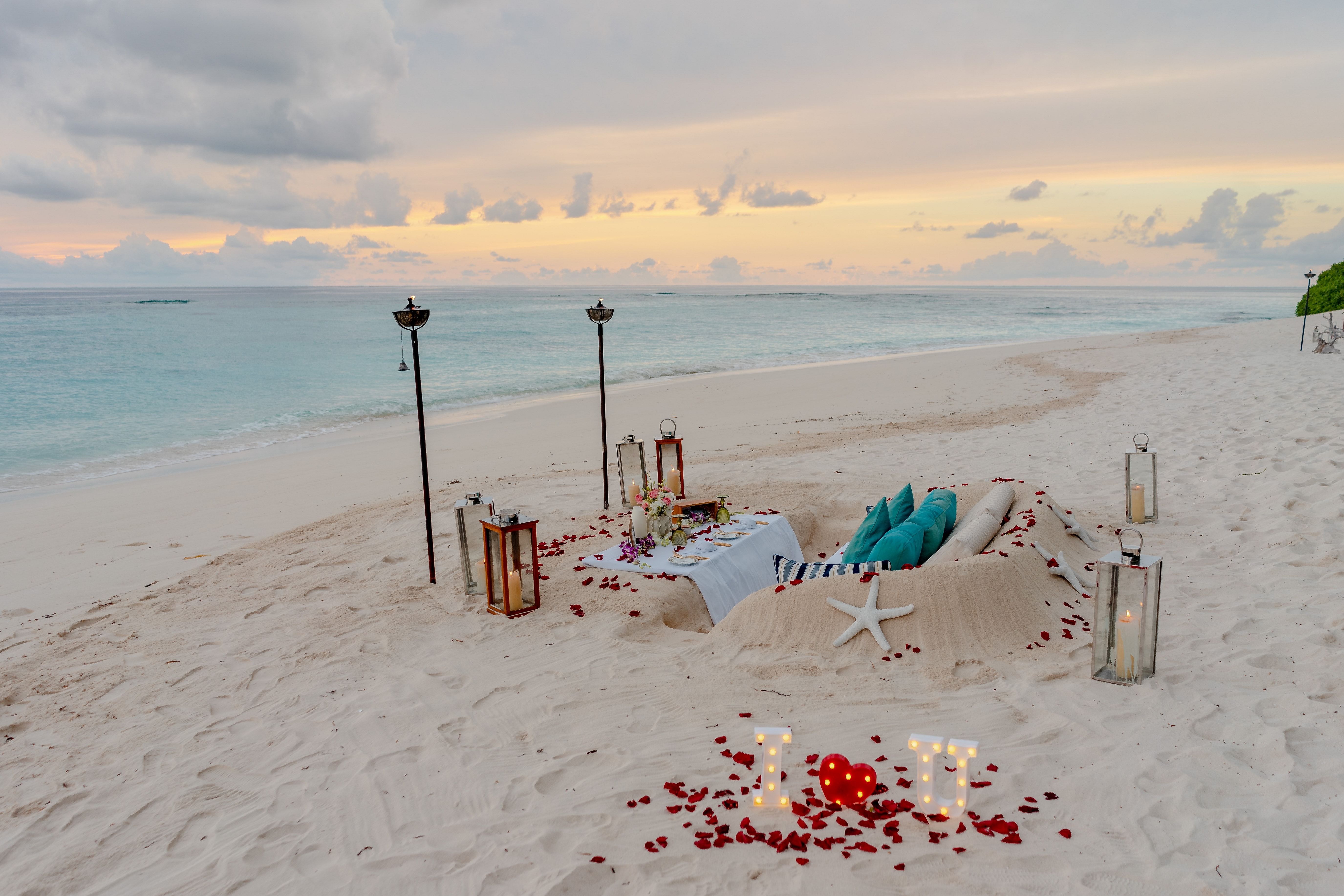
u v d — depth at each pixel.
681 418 16.80
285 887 3.22
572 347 36.94
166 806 3.86
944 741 4.05
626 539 7.46
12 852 3.57
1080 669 4.78
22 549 9.03
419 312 6.58
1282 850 3.09
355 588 6.99
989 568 5.38
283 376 26.41
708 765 3.96
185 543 9.12
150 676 5.36
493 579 6.25
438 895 3.11
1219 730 4.03
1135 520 7.67
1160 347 25.17
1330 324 19.64
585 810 3.62
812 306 90.25
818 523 8.79
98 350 34.25
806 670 4.96
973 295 173.12
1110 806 3.43
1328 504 7.41
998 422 13.81
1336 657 4.73
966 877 3.03
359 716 4.69
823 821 3.41
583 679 5.02
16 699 5.11
